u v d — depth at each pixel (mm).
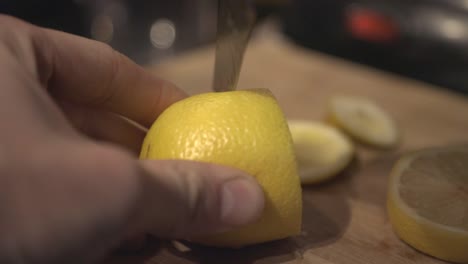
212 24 496
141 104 236
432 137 310
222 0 227
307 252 218
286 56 407
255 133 193
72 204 141
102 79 221
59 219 142
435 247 212
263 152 191
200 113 196
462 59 365
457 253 208
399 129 319
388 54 398
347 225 236
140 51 458
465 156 250
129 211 148
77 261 151
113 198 143
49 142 143
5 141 140
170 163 167
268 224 197
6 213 138
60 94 220
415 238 216
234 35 236
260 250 217
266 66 394
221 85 244
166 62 402
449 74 375
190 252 216
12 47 176
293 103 347
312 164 271
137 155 250
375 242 225
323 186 265
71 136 149
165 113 207
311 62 397
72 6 433
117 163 143
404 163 246
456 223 211
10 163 138
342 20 406
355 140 299
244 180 178
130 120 250
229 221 176
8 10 382
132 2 488
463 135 310
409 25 380
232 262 211
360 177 272
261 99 204
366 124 309
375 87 362
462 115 328
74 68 212
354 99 335
